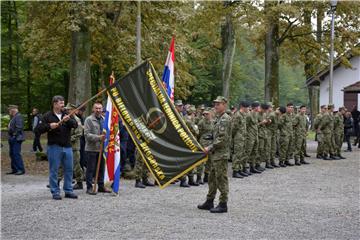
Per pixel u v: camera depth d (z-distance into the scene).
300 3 24.83
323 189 11.88
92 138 10.59
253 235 7.33
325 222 8.30
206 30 27.36
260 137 15.62
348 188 12.07
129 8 19.08
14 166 14.55
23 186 12.04
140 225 7.87
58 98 9.91
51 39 20.91
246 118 14.63
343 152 22.61
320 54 27.38
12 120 14.55
